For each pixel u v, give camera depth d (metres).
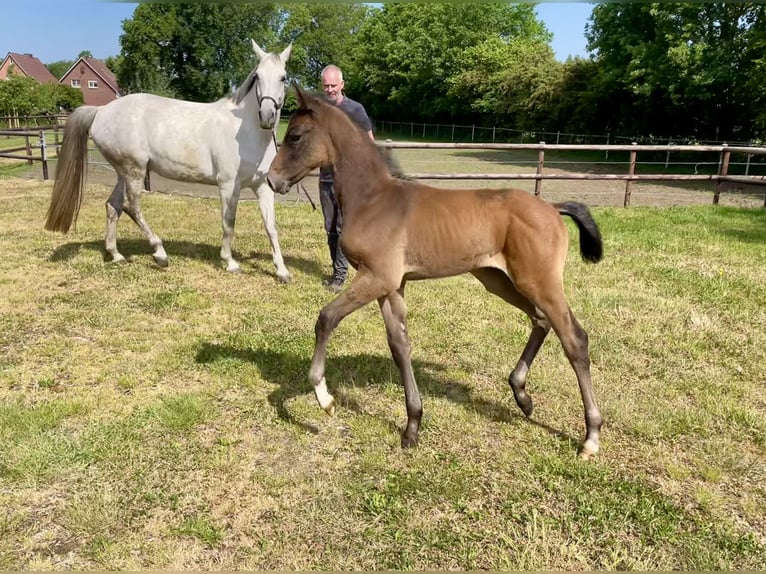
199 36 38.94
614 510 2.55
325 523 2.47
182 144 5.49
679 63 16.97
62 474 2.74
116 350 4.10
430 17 35.28
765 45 14.09
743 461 2.88
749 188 12.99
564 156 22.56
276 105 5.16
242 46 40.25
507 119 30.98
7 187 11.05
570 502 2.62
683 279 5.64
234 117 5.41
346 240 2.88
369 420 3.25
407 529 2.44
